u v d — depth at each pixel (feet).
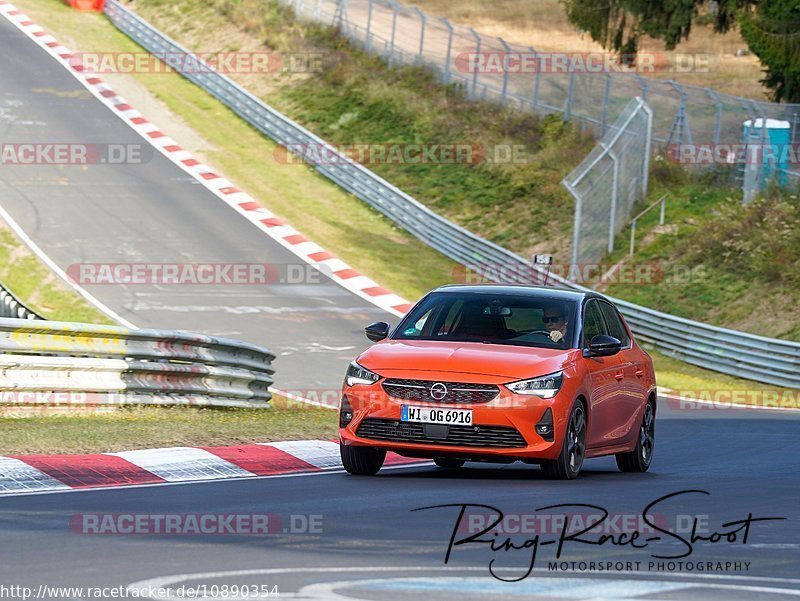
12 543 79.20
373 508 99.40
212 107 548.31
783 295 375.04
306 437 150.92
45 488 105.60
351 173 485.56
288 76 577.02
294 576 70.03
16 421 146.20
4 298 291.58
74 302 344.69
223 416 175.42
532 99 529.45
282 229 433.89
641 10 522.47
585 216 417.90
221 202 451.12
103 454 122.52
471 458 124.67
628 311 375.25
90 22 627.05
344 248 427.33
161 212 431.84
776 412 268.62
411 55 582.35
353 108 545.44
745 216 411.95
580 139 496.23
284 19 619.26
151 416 165.58
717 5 521.65
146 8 651.66
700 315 383.45
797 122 431.84
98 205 429.38
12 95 520.01
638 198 445.37
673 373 341.41
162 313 339.16
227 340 194.08
